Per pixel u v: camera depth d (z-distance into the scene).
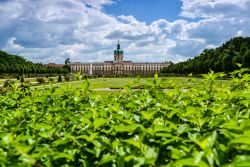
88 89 7.23
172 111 4.47
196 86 7.36
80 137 3.51
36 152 3.43
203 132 3.84
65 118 5.27
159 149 3.16
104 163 3.06
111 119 4.48
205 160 2.53
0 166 2.92
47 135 3.94
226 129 3.39
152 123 3.97
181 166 2.48
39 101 7.02
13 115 5.64
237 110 4.36
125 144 3.36
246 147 2.73
